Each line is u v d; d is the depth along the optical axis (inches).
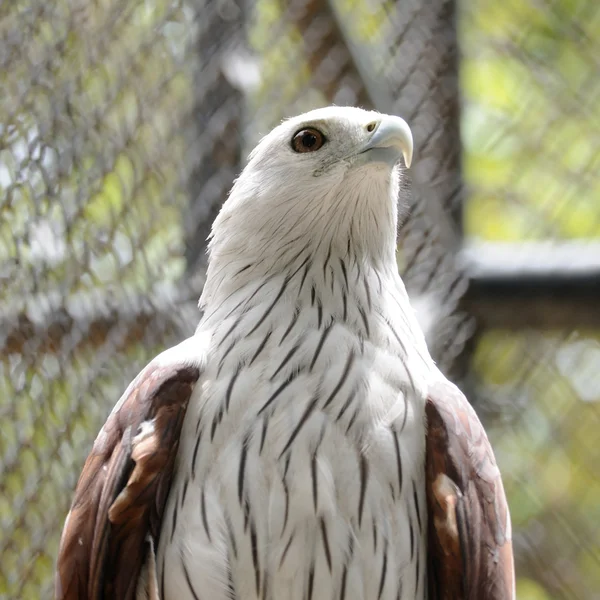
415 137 466.0
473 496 304.7
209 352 312.3
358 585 292.8
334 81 461.1
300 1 458.3
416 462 305.4
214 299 332.2
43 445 381.1
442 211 460.8
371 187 330.3
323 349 307.1
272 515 291.9
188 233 405.1
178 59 411.8
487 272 447.2
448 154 469.1
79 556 310.5
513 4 522.0
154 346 393.4
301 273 324.2
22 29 395.9
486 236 509.7
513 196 512.1
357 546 293.4
